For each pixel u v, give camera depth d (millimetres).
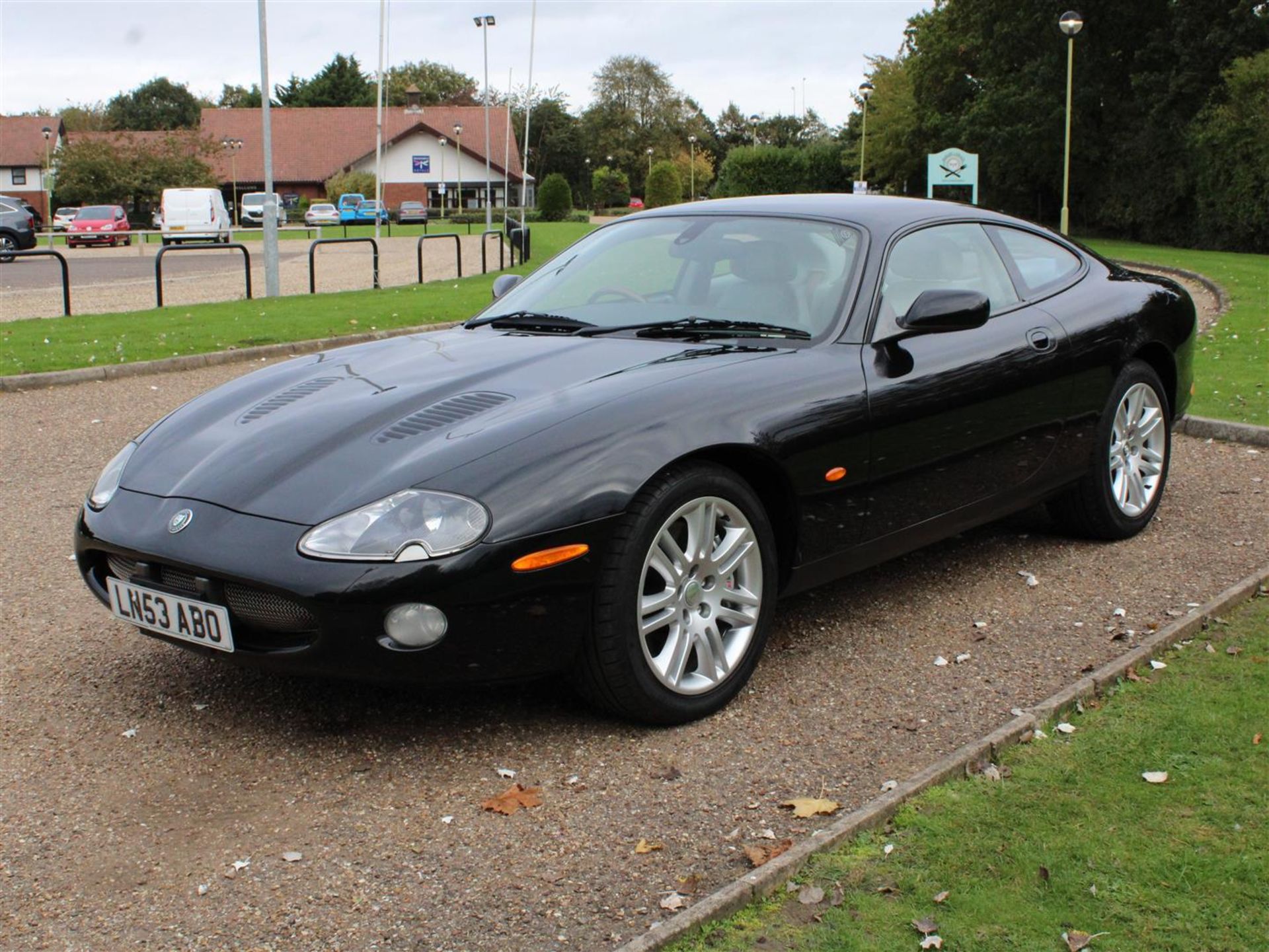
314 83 116875
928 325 3742
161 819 2820
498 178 83500
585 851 2645
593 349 3723
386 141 81000
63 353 10719
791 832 2705
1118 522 4922
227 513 3080
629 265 4301
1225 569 4590
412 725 3312
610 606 3064
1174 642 3711
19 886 2535
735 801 2859
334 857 2639
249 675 3684
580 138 112500
